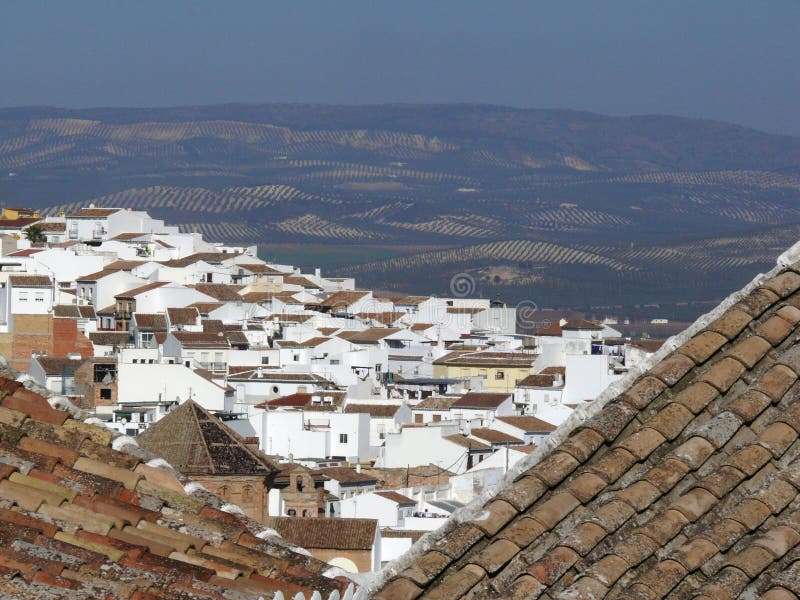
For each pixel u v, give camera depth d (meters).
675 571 38.16
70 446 45.47
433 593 38.56
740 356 42.69
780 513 39.56
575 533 39.03
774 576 38.31
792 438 40.88
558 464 40.66
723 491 39.84
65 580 39.03
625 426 41.56
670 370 42.59
